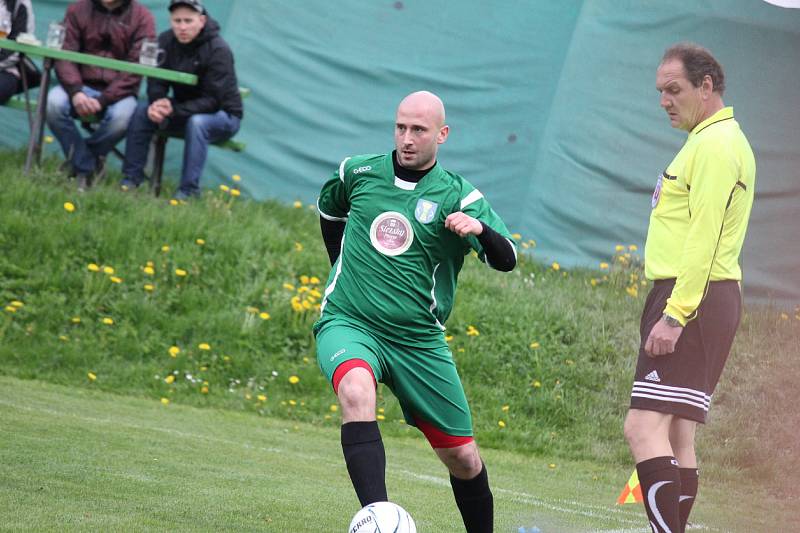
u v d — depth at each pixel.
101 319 35.81
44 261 37.56
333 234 17.70
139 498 17.83
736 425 34.00
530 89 46.47
